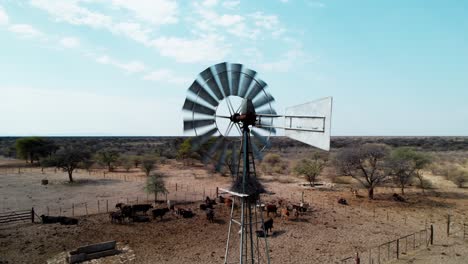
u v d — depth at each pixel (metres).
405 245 21.70
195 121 11.45
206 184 44.97
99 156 63.81
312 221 27.50
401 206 33.09
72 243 21.16
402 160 38.50
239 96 12.49
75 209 30.28
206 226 25.66
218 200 34.81
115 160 64.38
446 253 20.09
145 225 25.67
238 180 12.38
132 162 64.69
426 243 22.00
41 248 20.17
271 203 33.47
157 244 21.42
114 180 47.31
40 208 30.47
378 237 23.39
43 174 52.28
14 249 19.92
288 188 43.16
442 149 100.19
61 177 49.44
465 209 31.81
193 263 18.36
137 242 21.72
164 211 27.48
